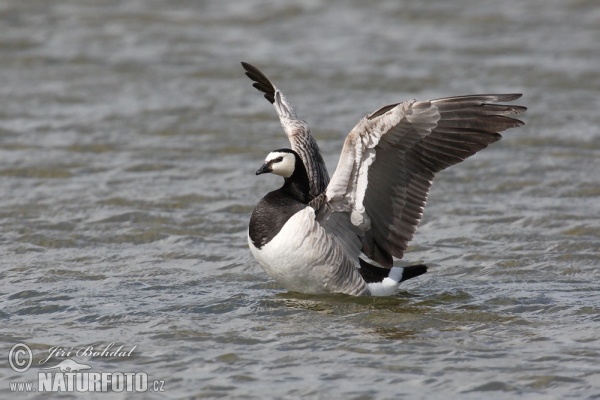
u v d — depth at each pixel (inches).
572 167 756.0
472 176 743.7
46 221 636.1
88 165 761.6
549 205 673.6
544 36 1176.8
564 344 422.9
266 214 484.7
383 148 466.6
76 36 1159.0
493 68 1035.9
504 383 378.3
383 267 512.4
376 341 430.0
